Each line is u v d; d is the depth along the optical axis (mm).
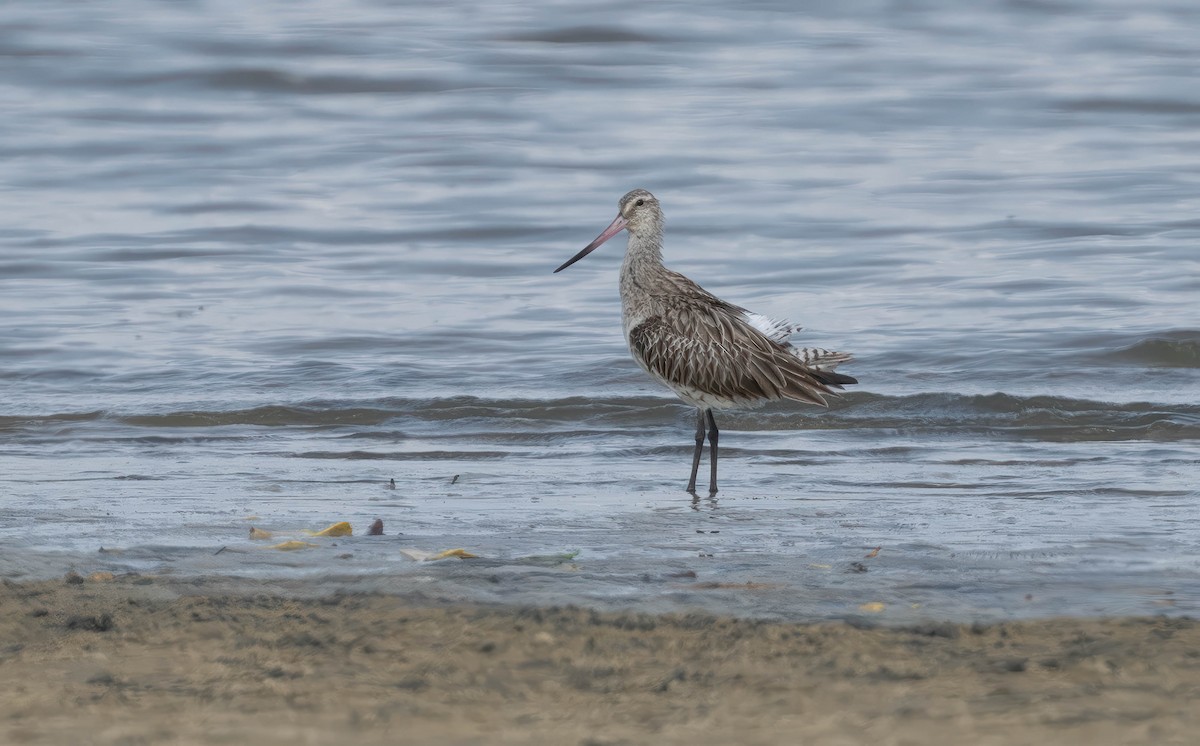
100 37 43500
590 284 25125
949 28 46188
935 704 6594
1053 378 19078
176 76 39781
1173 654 7188
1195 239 27078
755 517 11711
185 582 8883
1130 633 7613
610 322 22594
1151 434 16328
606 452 15445
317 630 7848
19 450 15469
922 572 9367
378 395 18328
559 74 40781
